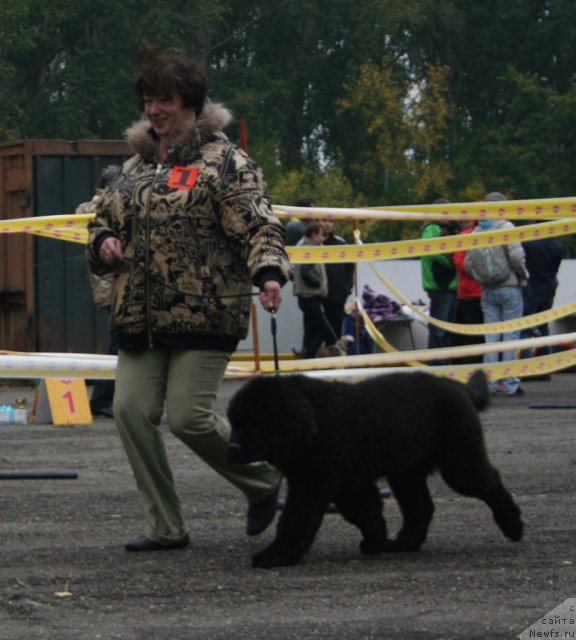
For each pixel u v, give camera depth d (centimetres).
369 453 834
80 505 1082
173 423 870
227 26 6331
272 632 693
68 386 1677
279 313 2514
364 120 6397
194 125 870
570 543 919
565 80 7031
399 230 6184
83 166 2309
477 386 927
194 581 808
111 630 700
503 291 1972
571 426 1612
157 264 863
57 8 5919
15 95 5844
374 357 1565
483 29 7144
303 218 1499
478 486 888
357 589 785
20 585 802
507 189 6344
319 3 6625
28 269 2277
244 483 888
